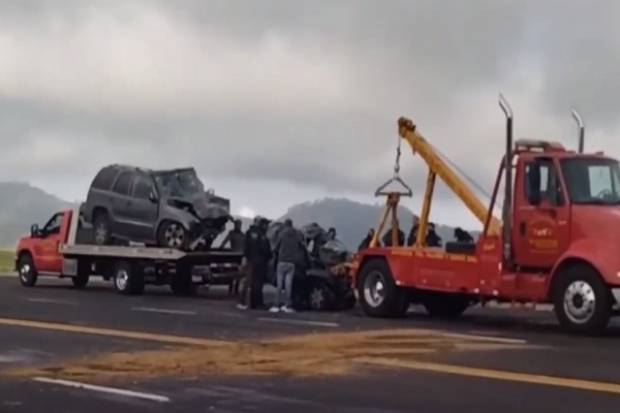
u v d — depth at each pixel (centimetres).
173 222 2947
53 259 3256
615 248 1875
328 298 2455
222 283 2977
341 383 1308
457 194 2423
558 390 1254
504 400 1194
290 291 2442
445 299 2325
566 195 1953
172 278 2998
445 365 1452
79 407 1174
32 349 1636
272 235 2678
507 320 2250
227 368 1431
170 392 1259
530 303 2062
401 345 1683
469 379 1334
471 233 2358
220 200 3036
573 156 1977
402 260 2245
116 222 3075
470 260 2120
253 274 2470
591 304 1891
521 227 2023
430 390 1257
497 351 1612
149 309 2398
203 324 2023
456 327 2036
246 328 1950
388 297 2262
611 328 2052
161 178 3000
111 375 1382
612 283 1866
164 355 1562
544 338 1820
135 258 2989
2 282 3550
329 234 2631
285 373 1387
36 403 1197
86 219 3170
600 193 1945
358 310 2484
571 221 1944
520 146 2066
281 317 2222
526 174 2020
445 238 2528
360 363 1471
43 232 3344
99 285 3422
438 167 2441
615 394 1228
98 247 3095
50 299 2691
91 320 2091
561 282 1936
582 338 1831
